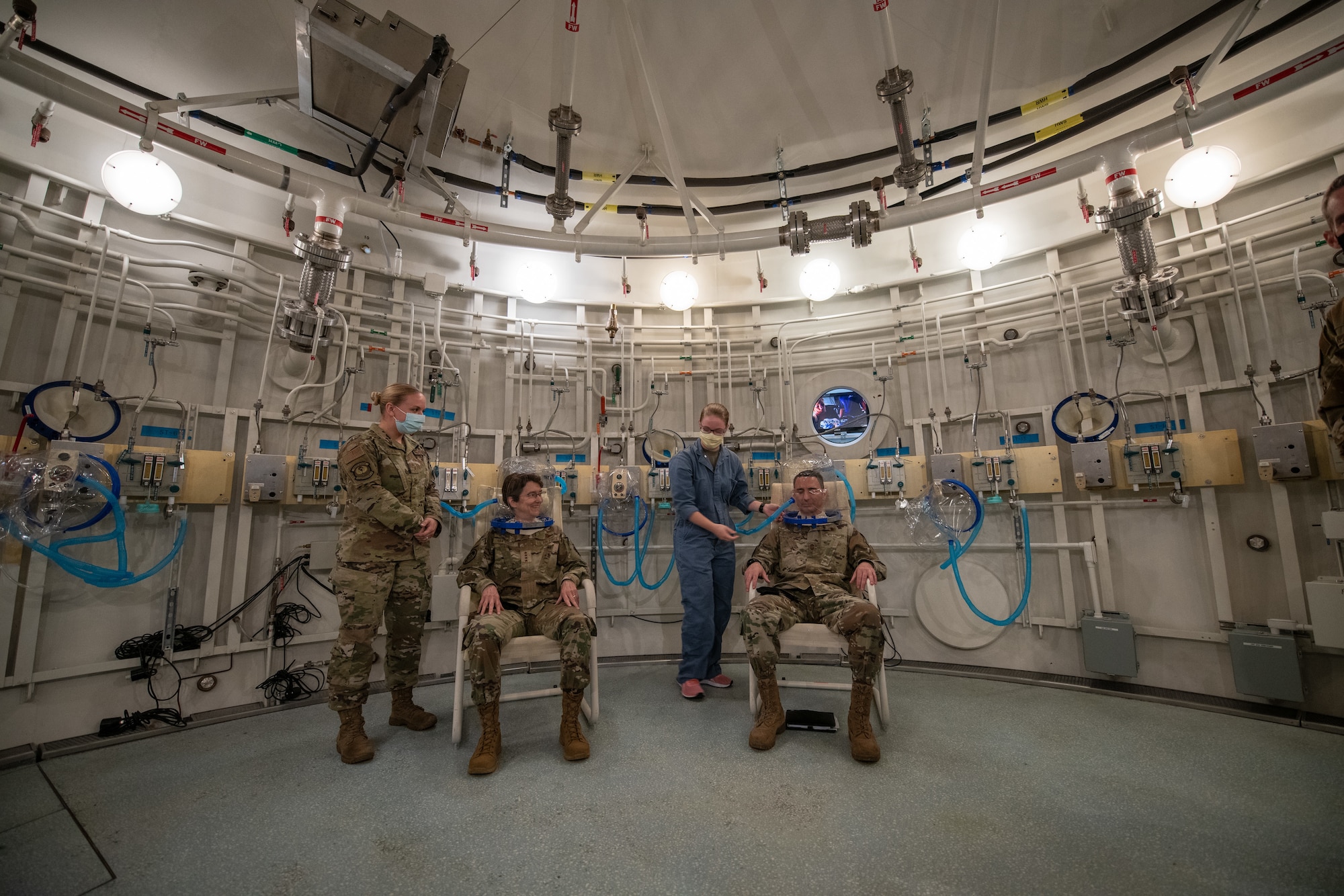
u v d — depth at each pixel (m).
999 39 2.70
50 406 2.35
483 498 3.20
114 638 2.45
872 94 3.03
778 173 3.50
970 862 1.35
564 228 3.42
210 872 1.35
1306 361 2.53
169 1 2.42
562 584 2.29
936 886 1.26
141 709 2.47
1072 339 3.19
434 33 2.72
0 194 2.32
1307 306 2.46
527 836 1.50
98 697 2.38
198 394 2.81
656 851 1.42
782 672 3.12
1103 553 2.95
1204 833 1.46
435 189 3.19
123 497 2.41
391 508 2.13
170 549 2.62
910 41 2.77
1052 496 3.12
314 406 3.13
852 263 3.84
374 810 1.64
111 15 2.41
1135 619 2.86
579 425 3.85
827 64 2.90
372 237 3.43
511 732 2.25
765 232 3.32
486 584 2.22
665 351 4.05
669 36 2.78
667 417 3.98
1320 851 1.37
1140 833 1.46
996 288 3.35
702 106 3.11
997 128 3.16
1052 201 3.29
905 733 2.18
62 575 2.34
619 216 3.91
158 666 2.52
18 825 1.57
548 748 2.09
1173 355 2.87
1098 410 2.97
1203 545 2.72
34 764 2.02
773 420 3.92
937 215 3.04
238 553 2.76
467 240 3.27
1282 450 2.39
